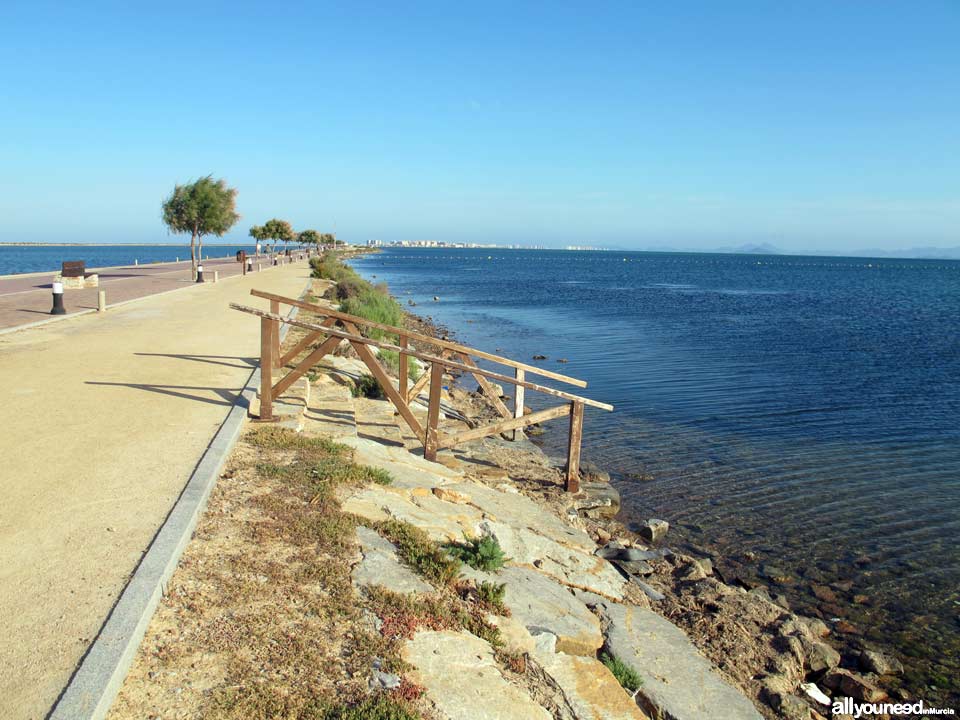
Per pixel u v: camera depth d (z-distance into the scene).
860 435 15.32
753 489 11.84
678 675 6.03
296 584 5.32
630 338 32.00
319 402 11.69
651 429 15.55
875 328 37.34
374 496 7.39
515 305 50.81
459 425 13.98
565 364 24.48
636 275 114.69
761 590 8.47
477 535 7.54
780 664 6.57
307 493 7.07
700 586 8.09
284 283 37.00
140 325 18.45
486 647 5.25
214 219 39.62
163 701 3.89
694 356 26.53
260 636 4.61
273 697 4.06
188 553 5.54
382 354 17.55
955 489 11.99
